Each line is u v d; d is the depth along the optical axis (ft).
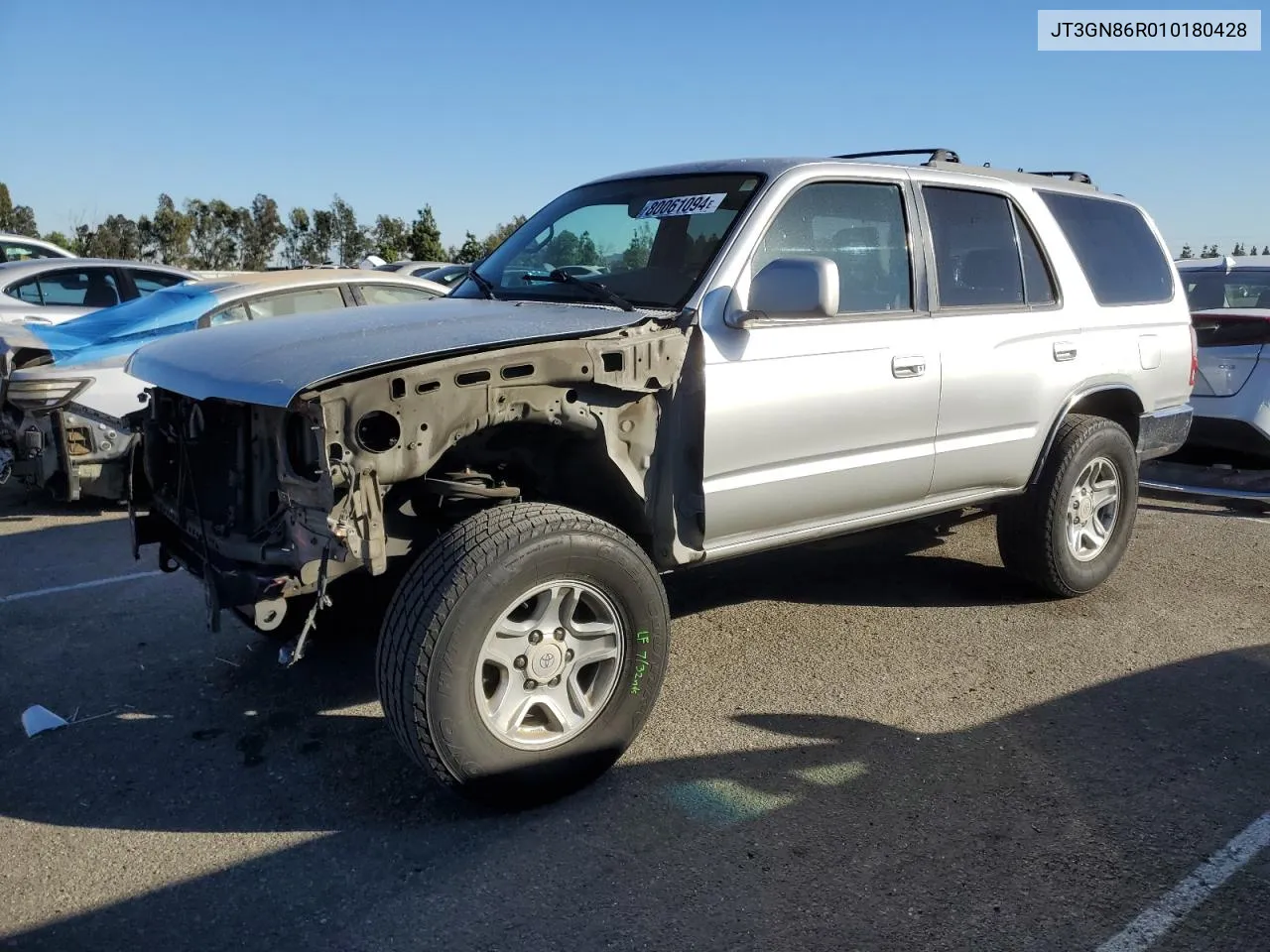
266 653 14.80
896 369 13.33
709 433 11.66
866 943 8.38
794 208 12.85
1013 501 16.19
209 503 11.66
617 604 10.64
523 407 10.21
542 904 8.93
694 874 9.35
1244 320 23.56
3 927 8.68
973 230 14.85
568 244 14.17
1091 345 16.07
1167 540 20.74
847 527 13.80
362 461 9.33
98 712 12.92
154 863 9.63
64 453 21.47
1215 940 8.38
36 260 31.40
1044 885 9.14
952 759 11.48
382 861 9.62
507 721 10.18
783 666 14.15
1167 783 10.91
